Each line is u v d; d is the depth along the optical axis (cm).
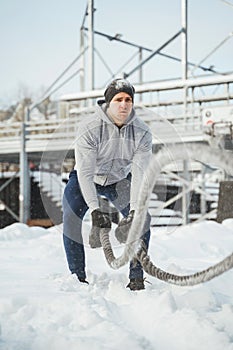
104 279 400
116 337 255
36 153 1817
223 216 1127
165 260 557
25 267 473
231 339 259
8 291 347
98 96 1700
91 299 314
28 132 1794
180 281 282
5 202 2180
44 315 290
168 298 300
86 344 241
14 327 270
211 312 300
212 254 652
